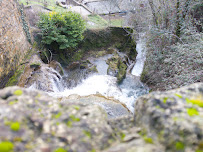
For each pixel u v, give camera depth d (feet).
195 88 4.61
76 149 3.61
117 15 56.44
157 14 25.72
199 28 22.85
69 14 33.27
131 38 40.65
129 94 26.43
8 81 20.77
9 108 3.98
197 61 13.87
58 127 3.94
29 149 3.35
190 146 3.26
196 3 21.45
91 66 33.99
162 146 3.57
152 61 24.67
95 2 63.77
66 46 33.63
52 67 28.96
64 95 23.81
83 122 4.13
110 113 17.37
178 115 3.81
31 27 34.76
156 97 4.45
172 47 19.29
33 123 3.94
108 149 3.70
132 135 4.17
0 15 19.48
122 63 35.47
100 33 40.81
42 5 47.44
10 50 21.79
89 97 20.35
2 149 3.17
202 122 3.48
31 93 4.72
